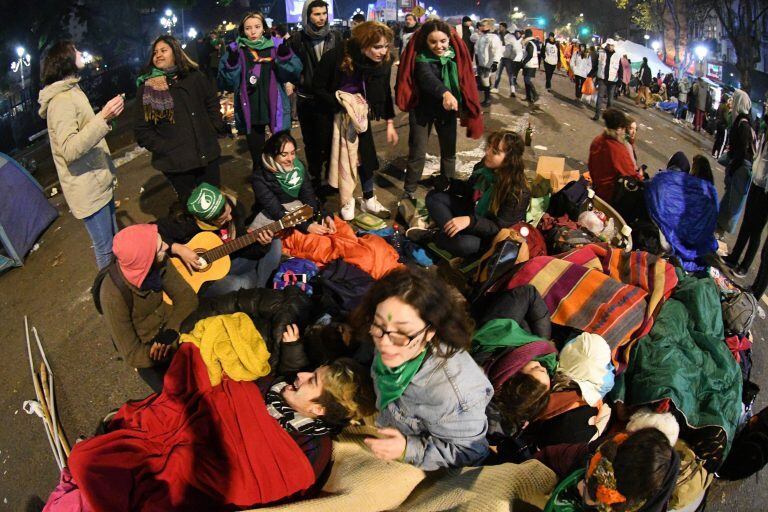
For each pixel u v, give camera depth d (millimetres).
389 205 6016
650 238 5191
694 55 47250
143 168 7488
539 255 4492
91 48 25766
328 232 4539
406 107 5277
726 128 11805
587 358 3186
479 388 2537
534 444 3133
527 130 8117
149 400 3074
